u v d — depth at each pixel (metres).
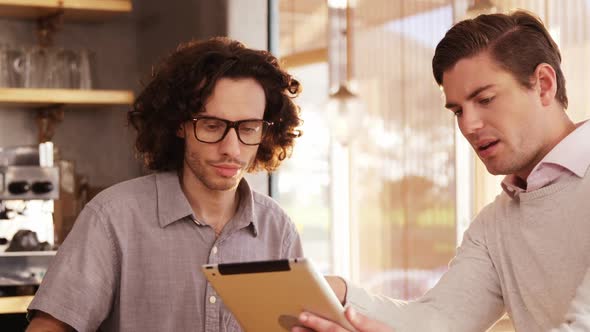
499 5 3.48
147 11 3.74
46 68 3.37
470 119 1.67
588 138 1.66
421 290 4.80
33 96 3.29
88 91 3.38
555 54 1.70
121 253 1.80
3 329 3.10
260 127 1.79
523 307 1.77
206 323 1.81
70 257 1.78
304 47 4.93
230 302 1.49
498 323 3.33
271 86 1.83
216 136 1.75
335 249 5.34
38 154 3.18
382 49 4.91
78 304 1.75
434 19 4.50
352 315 1.45
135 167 3.71
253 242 1.91
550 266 1.69
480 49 1.65
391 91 4.88
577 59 3.14
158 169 1.91
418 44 4.63
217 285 1.46
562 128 1.69
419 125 4.70
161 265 1.81
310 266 1.36
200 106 1.73
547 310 1.71
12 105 3.47
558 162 1.66
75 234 1.81
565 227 1.66
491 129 1.67
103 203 1.83
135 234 1.82
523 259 1.75
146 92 1.89
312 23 4.96
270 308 1.46
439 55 1.71
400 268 4.94
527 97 1.66
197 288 1.83
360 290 1.84
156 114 1.85
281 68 1.87
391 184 4.97
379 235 5.09
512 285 1.78
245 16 3.29
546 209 1.69
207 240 1.85
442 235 4.59
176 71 1.79
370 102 5.05
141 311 1.81
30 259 3.03
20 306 3.00
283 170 5.15
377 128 5.03
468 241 1.90
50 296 1.75
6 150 3.14
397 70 4.81
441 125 4.54
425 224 4.73
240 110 1.74
